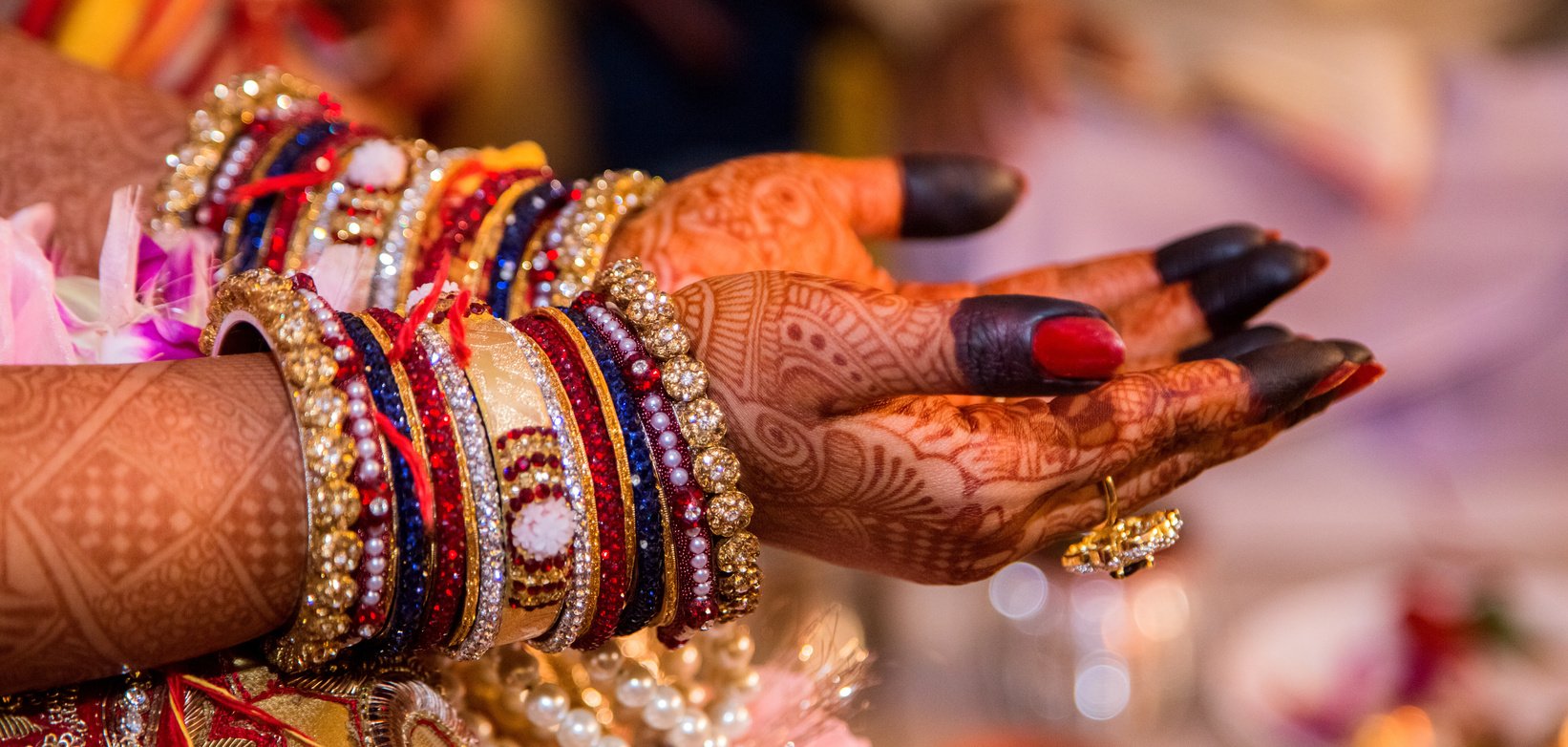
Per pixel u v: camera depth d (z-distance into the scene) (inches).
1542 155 51.9
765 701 23.2
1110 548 21.1
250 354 20.3
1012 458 20.2
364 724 20.6
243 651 20.9
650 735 22.8
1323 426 52.7
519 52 52.4
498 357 20.4
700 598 20.8
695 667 22.9
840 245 23.6
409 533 19.8
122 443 19.1
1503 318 52.2
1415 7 53.9
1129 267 23.1
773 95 60.0
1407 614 34.1
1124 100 53.7
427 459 19.8
